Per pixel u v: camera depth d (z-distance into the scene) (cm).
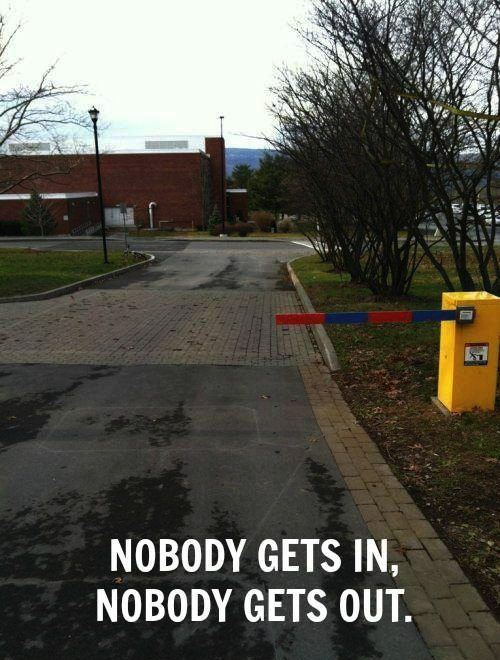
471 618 282
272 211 6341
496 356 529
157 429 539
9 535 362
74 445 503
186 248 3584
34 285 1527
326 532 360
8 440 516
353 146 1021
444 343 551
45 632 277
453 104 657
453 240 723
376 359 752
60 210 4672
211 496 409
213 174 5881
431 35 772
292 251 3372
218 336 962
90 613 290
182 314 1188
